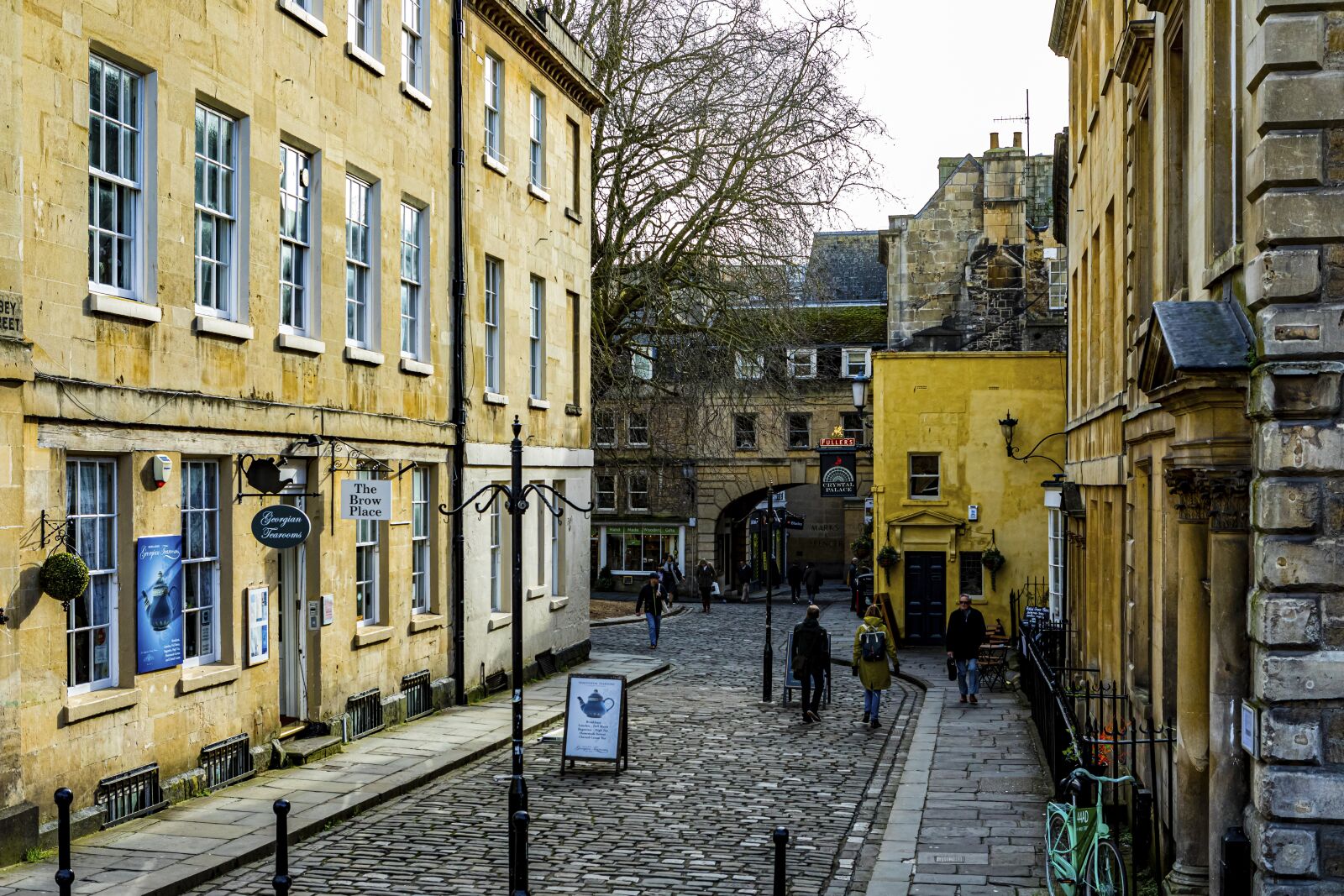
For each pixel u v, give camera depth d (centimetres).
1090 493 2078
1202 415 923
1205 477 913
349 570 1720
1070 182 2669
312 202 1664
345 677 1709
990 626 3244
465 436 2098
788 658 2233
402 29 1934
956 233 5016
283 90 1570
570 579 2689
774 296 3266
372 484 1623
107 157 1264
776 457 5569
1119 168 1702
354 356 1738
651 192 3306
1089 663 2073
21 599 1110
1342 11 826
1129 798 1273
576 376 2781
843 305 5850
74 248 1188
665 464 3800
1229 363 874
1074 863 985
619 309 3334
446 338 2066
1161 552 1257
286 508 1420
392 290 1875
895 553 3300
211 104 1437
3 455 1090
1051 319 3669
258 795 1364
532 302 2512
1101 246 1942
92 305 1206
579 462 2723
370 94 1806
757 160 3231
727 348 3259
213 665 1427
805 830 1308
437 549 2038
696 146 3234
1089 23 2211
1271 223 836
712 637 3541
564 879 1105
